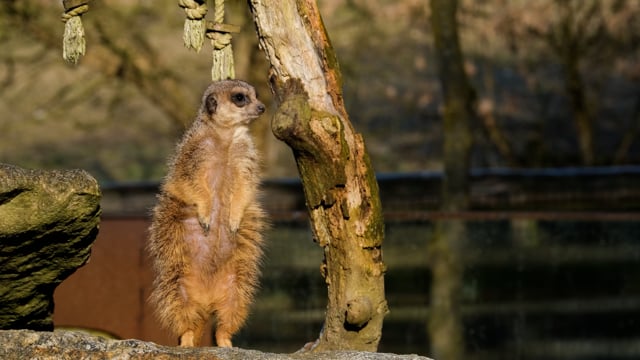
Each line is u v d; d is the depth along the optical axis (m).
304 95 5.18
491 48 20.61
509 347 14.40
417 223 14.29
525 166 19.41
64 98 19.48
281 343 12.85
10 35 16.66
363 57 21.69
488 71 20.64
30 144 23.02
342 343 5.47
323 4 18.38
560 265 14.49
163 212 6.07
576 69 18.75
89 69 18.86
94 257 8.71
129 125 23.67
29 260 5.29
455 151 13.98
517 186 14.32
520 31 18.97
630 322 14.44
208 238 6.03
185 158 6.19
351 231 5.37
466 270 14.41
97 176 22.16
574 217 11.04
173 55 18.52
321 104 5.20
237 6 16.19
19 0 16.20
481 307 14.46
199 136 6.29
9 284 5.41
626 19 19.16
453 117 14.08
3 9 16.12
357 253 5.40
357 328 5.45
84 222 5.16
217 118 6.27
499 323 14.44
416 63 21.56
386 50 21.56
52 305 5.93
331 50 5.26
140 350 4.88
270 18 5.18
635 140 21.17
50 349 4.86
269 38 5.20
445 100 14.19
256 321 12.85
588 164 19.06
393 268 14.38
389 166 21.06
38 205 4.95
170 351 4.88
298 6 5.21
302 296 12.95
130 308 8.65
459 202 13.87
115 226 8.92
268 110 16.52
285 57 5.19
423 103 21.39
